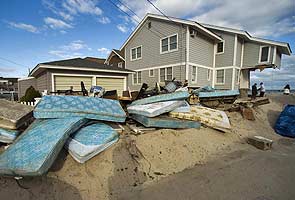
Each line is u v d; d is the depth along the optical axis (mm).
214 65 16281
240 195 2875
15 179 2746
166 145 4418
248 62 16172
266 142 5258
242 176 3521
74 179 2975
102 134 3965
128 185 3127
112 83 10805
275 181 3340
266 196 2855
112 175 3238
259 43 15445
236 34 14820
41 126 3678
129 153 3852
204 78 15250
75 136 3744
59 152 3133
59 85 8945
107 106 4965
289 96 16688
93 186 2947
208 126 5934
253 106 10289
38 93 9969
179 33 13617
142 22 16453
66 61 10508
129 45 18766
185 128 5457
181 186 3133
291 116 7234
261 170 3805
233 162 4223
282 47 15195
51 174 2934
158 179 3381
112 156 3619
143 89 7949
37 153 2801
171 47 14352
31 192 2613
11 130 3848
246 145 5598
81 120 4039
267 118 9250
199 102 8594
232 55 15148
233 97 9906
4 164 2646
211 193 2922
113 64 23172
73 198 2670
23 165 2596
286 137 6852
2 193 2543
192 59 13695
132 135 4641
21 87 17500
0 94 25438
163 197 2803
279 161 4332
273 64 14734
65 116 4125
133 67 18438
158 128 5133
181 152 4340
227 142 5551
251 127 7562
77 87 9484
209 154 4660
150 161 3844
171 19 13625
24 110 4492
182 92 6238
